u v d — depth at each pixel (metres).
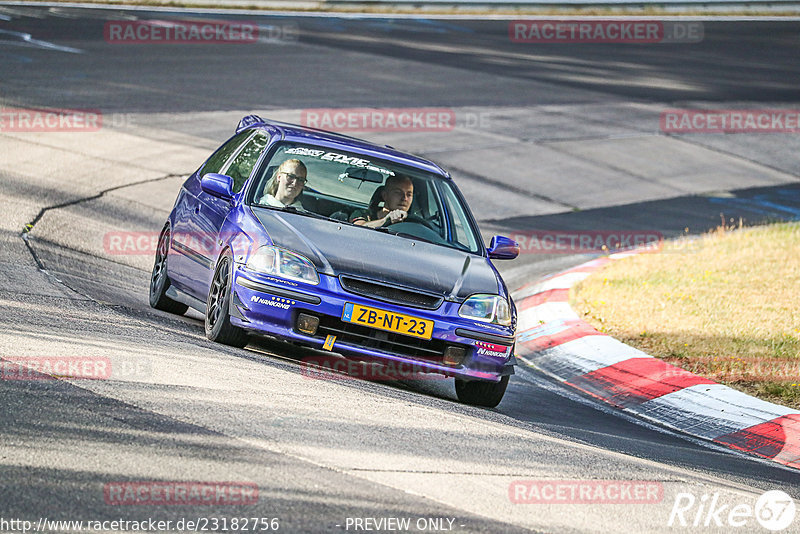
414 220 29.05
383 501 16.12
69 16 106.00
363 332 25.17
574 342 36.94
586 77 106.31
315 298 24.88
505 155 73.62
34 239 38.34
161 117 68.19
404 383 28.17
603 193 68.69
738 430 28.78
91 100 69.88
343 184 29.30
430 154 70.69
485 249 29.36
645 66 116.06
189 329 28.80
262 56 96.00
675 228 61.78
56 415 17.78
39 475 15.16
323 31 115.25
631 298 42.72
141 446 16.91
